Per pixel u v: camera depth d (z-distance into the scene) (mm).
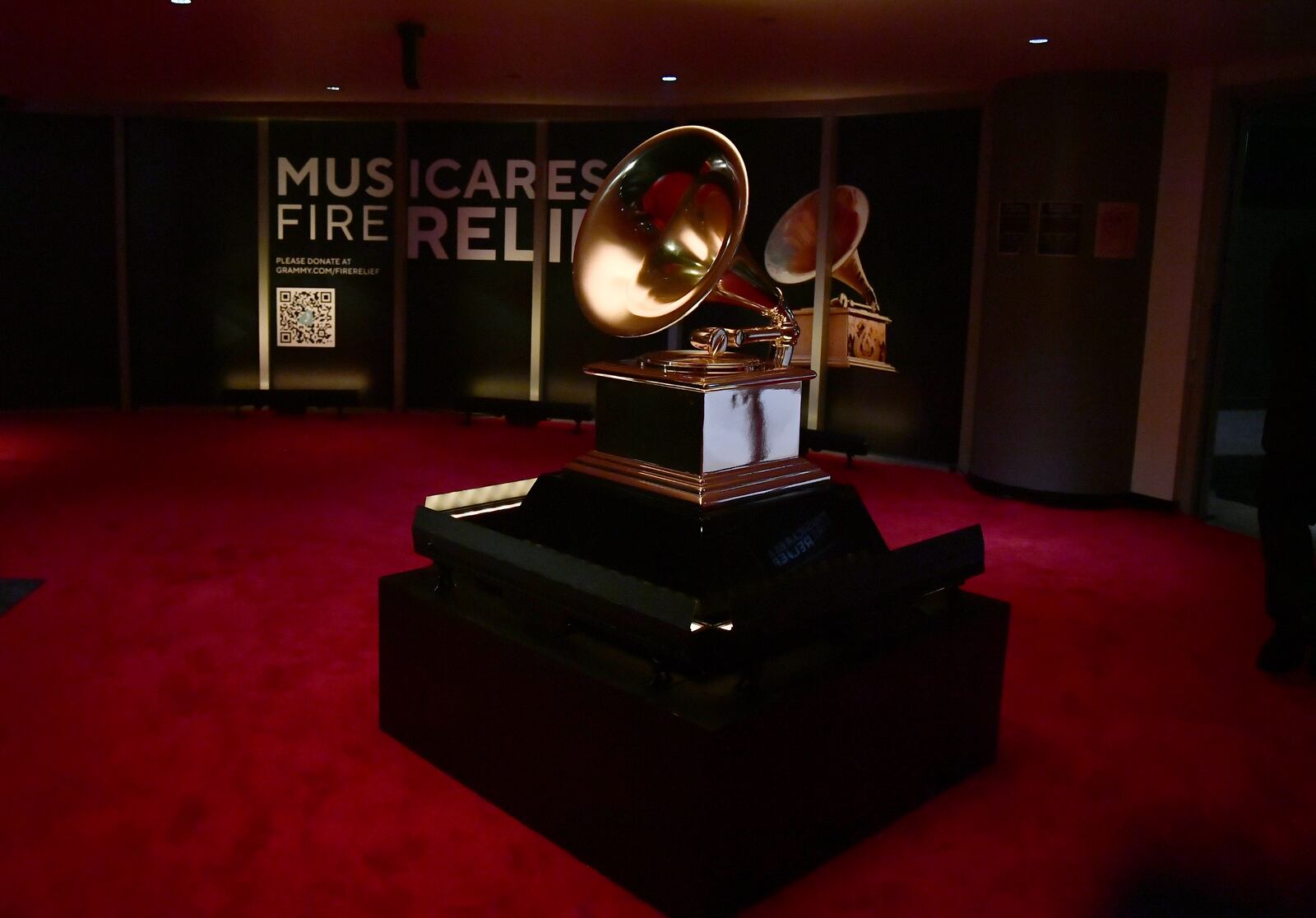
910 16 4859
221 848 2426
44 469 6555
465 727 2697
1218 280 5938
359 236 8680
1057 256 6117
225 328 8805
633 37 5555
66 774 2754
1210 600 4539
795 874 2346
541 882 2320
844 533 2826
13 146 8289
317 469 6777
